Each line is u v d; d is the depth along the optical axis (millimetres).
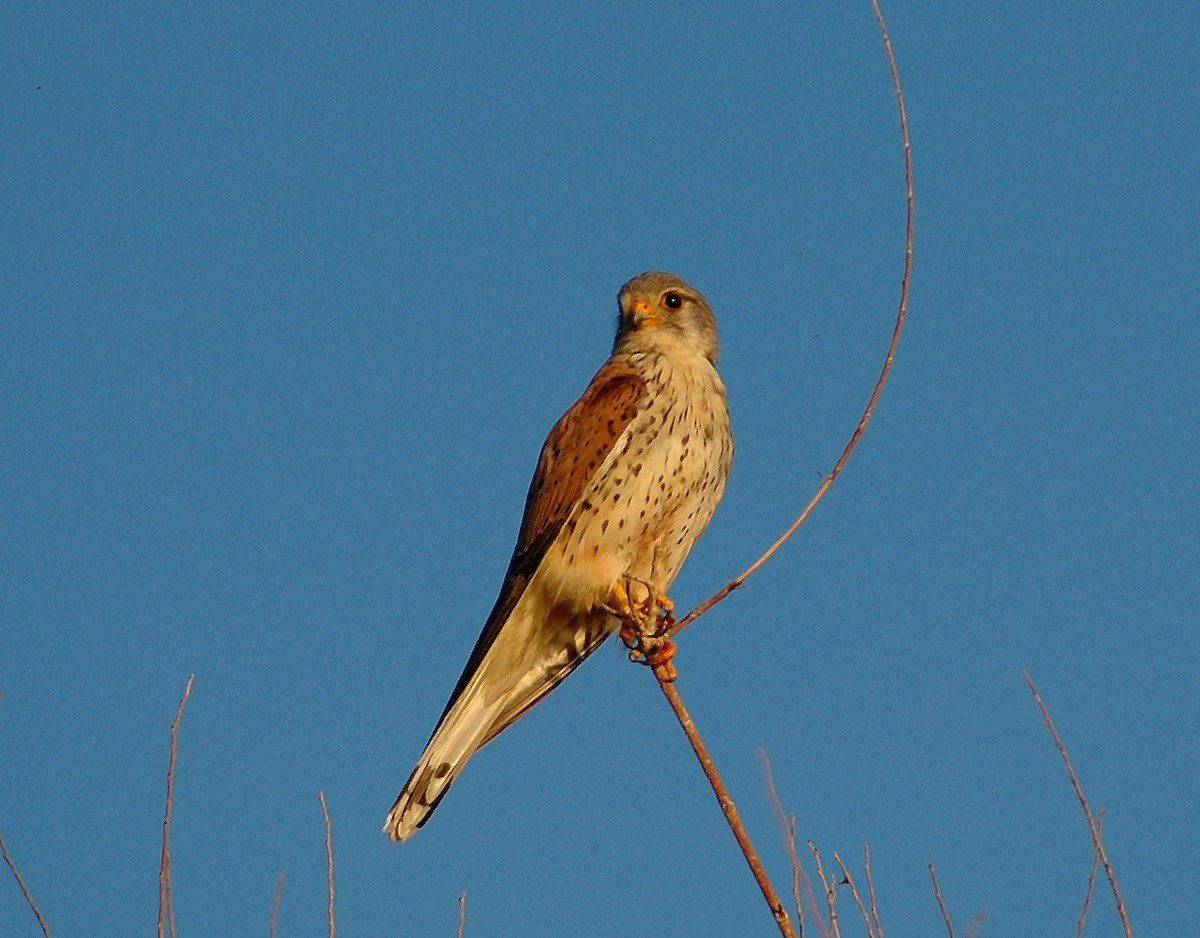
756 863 7250
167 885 6500
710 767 7633
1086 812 6781
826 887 6922
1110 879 6598
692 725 7789
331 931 6668
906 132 7930
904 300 7969
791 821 7070
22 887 6371
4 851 6410
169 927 6422
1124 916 6531
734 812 7430
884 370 7895
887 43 8039
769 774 7199
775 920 7098
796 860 6902
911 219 7992
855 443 7984
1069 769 6898
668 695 7906
